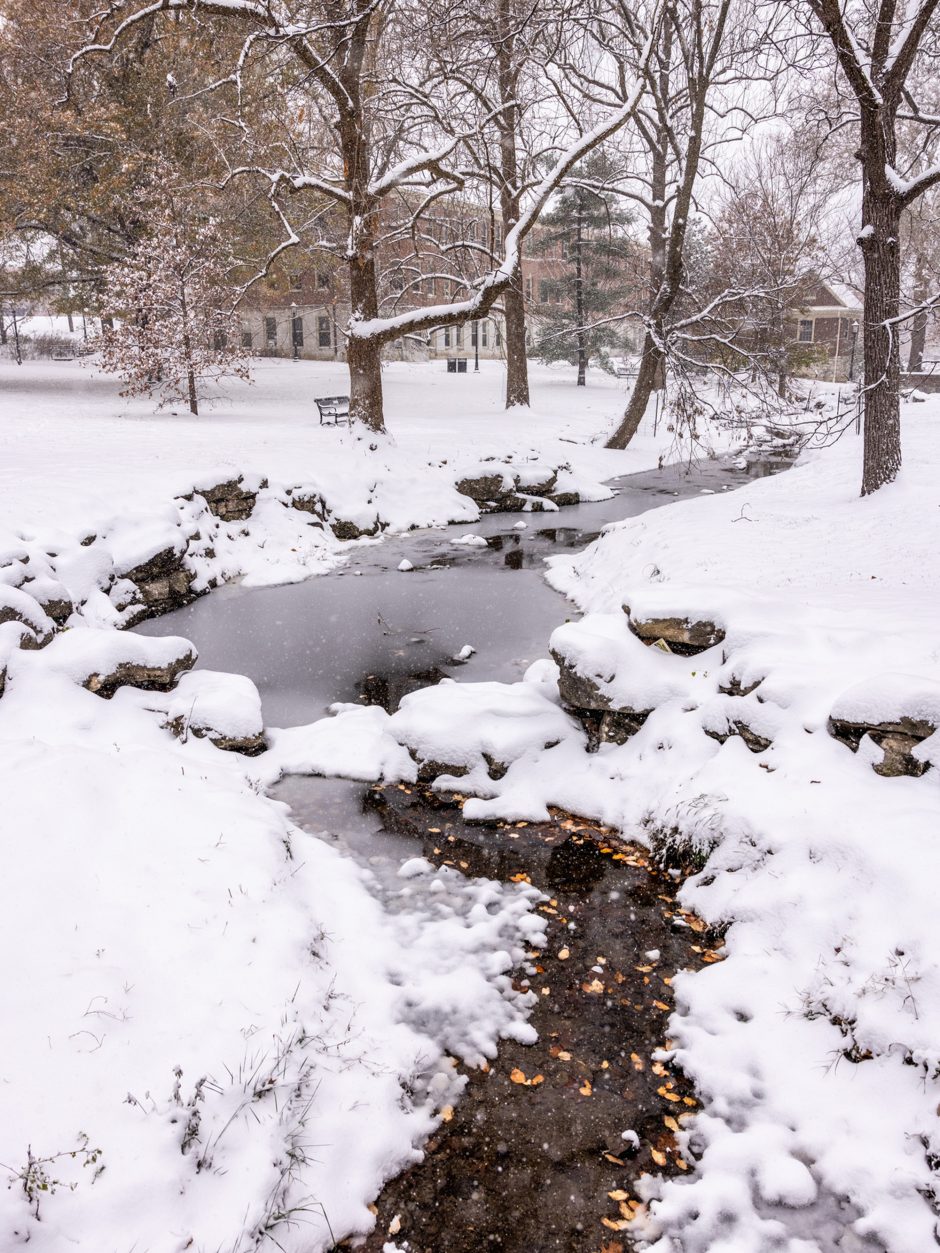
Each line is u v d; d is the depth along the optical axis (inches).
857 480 583.8
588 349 1595.7
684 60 727.7
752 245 1082.1
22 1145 122.8
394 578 534.3
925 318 1059.3
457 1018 171.0
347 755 283.4
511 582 521.7
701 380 856.3
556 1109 150.8
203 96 906.7
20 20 855.7
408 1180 137.3
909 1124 137.2
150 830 205.5
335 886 211.9
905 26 449.1
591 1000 177.6
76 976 156.6
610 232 1494.8
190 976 163.5
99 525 439.2
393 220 1058.7
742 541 422.9
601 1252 125.3
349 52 669.9
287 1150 135.2
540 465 788.6
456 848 236.5
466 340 2346.2
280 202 949.8
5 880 177.6
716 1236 126.3
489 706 288.4
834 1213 128.3
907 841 177.8
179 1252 116.3
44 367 1464.1
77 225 1114.7
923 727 199.3
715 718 249.3
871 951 164.9
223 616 452.8
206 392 1177.4
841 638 248.5
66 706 270.5
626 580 436.1
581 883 220.1
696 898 207.5
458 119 701.3
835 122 511.2
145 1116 132.1
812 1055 154.6
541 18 588.1
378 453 729.0
